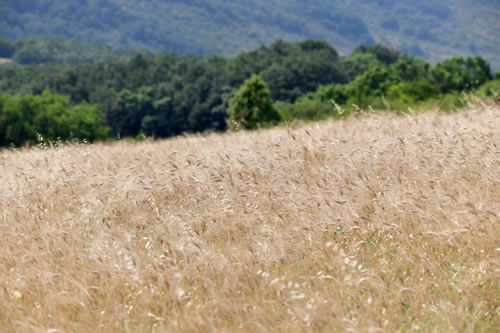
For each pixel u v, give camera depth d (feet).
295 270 45.65
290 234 51.16
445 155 65.41
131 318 40.98
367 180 58.90
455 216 48.24
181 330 37.99
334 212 53.42
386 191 57.31
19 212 64.54
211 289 42.78
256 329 38.11
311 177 66.95
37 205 66.49
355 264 42.70
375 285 39.86
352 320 37.06
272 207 59.72
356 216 52.01
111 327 39.78
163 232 53.62
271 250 48.16
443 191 54.13
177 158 84.43
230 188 63.72
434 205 51.83
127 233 52.90
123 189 68.44
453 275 42.45
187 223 56.34
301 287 42.50
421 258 45.75
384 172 65.00
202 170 73.31
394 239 50.39
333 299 38.91
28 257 50.31
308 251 47.85
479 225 47.75
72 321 40.88
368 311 38.32
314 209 55.57
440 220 49.67
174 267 45.39
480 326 37.65
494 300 40.09
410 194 54.60
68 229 57.57
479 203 50.37
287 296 41.01
